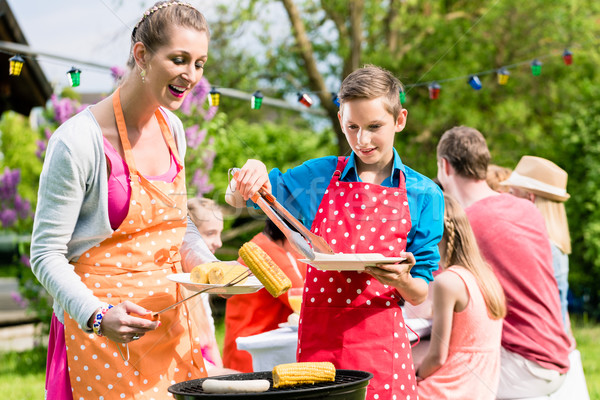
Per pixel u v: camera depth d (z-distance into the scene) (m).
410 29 10.00
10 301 11.02
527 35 9.03
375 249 2.04
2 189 6.47
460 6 10.53
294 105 6.44
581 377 3.31
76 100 5.41
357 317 2.03
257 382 1.63
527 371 2.99
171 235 2.01
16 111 6.84
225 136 4.54
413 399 2.05
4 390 5.22
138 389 1.89
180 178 2.04
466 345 2.64
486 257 3.06
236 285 1.92
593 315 7.92
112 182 1.88
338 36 9.77
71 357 1.87
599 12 9.79
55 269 1.81
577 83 9.02
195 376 2.03
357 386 1.65
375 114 1.98
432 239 2.09
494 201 3.12
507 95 8.34
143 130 1.98
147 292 1.93
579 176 8.02
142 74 1.87
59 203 1.82
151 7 1.87
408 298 2.00
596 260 7.70
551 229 3.70
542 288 3.07
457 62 8.25
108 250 1.91
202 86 3.45
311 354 2.06
